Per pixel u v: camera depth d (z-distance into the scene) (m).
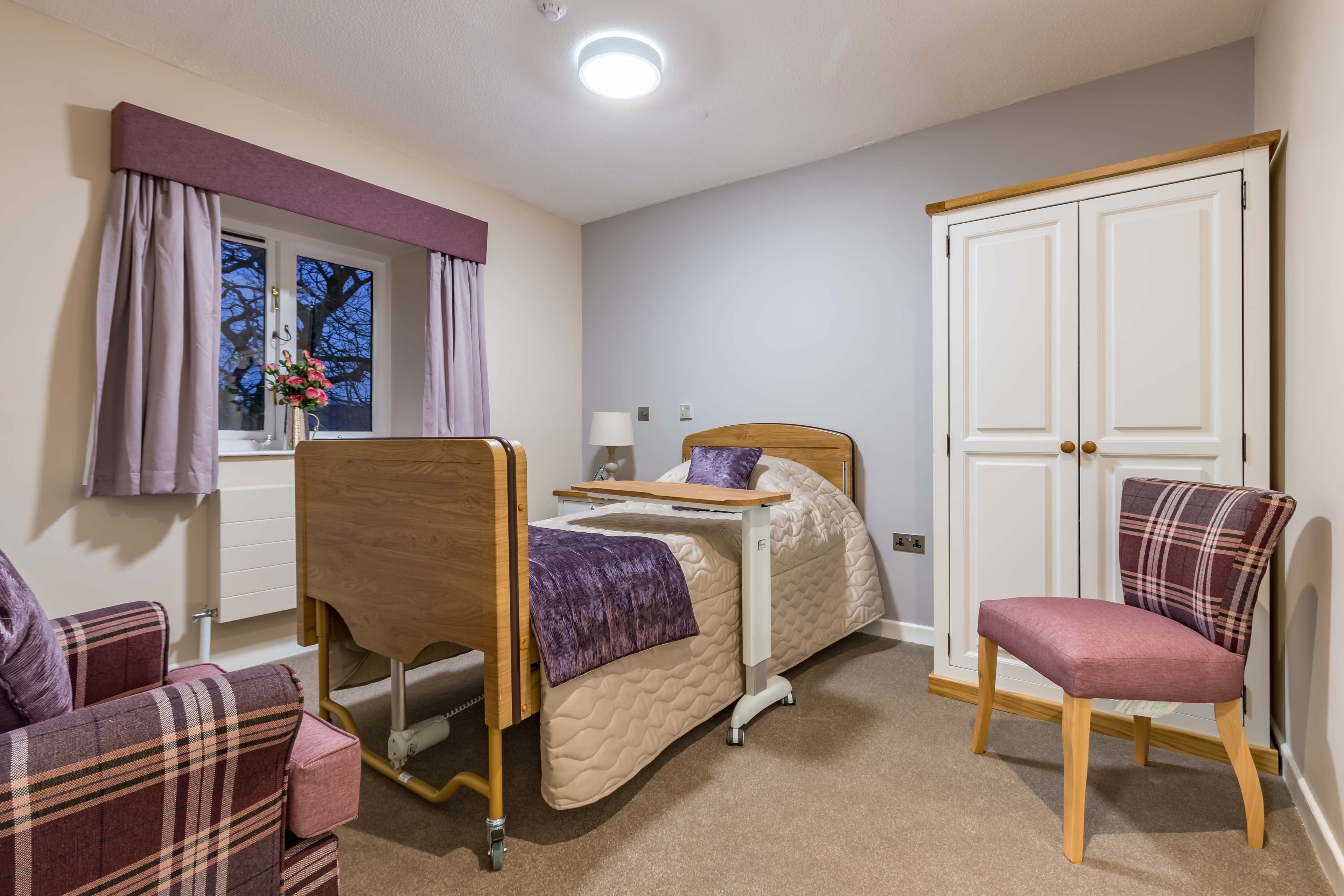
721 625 2.02
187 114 2.44
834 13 2.13
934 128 2.92
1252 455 1.82
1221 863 1.39
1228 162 1.86
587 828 1.52
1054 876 1.35
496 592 1.30
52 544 2.15
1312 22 1.58
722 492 2.07
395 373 3.53
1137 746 1.83
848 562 2.91
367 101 2.68
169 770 0.71
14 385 2.07
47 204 2.13
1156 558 1.67
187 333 2.37
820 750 1.92
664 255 3.89
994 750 1.91
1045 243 2.14
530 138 3.03
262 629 2.67
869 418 3.13
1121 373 2.02
